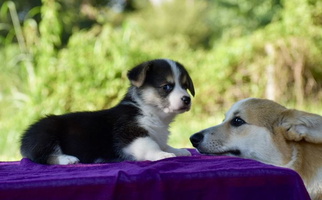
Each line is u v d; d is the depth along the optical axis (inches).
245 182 132.7
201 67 542.3
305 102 537.0
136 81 198.1
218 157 167.5
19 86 532.1
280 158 177.3
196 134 195.0
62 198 125.3
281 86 521.0
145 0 1221.1
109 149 188.2
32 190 124.0
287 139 176.9
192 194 130.5
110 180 127.0
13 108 503.8
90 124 193.8
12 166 172.9
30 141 187.5
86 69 465.7
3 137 426.6
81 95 463.2
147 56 499.5
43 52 460.1
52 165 167.0
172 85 204.5
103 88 469.4
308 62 537.0
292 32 544.4
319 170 168.9
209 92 528.4
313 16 562.9
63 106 454.9
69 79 462.6
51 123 192.5
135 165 152.2
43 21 460.1
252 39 539.8
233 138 188.2
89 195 126.3
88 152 188.9
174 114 202.2
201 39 1118.4
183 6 1182.3
